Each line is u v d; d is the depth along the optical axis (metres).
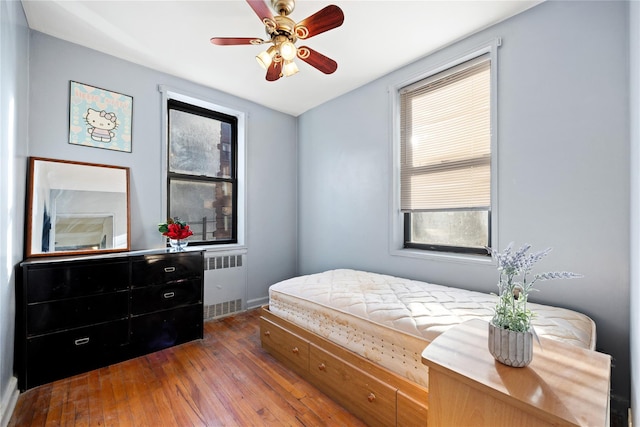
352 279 2.55
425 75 2.65
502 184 2.15
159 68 2.82
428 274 2.60
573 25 1.83
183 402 1.76
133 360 2.27
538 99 1.97
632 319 1.45
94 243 2.39
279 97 3.51
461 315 1.60
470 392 0.84
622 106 1.66
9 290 1.74
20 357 1.89
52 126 2.27
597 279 1.74
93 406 1.71
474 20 2.12
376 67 2.80
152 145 2.82
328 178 3.64
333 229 3.57
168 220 2.73
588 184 1.78
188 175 3.26
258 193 3.71
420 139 2.76
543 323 1.47
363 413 1.60
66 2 1.93
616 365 1.67
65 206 2.27
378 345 1.60
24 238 2.05
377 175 3.05
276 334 2.30
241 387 1.92
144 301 2.37
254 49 2.50
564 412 0.68
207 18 2.11
